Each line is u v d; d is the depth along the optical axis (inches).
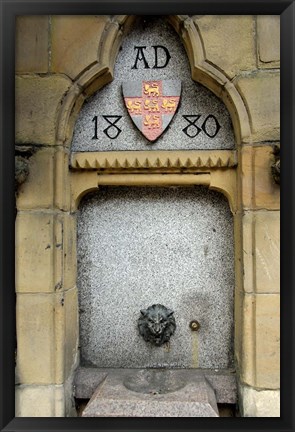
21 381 52.8
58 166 54.0
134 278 61.3
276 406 51.9
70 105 54.4
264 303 52.6
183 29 55.6
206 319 60.4
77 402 58.1
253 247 53.3
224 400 55.9
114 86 59.2
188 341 60.5
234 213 57.7
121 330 61.1
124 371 59.2
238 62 53.5
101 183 58.7
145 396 50.1
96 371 59.1
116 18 54.9
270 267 52.6
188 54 57.5
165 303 60.8
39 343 53.0
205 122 58.2
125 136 58.6
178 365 60.4
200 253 60.9
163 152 57.1
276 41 52.9
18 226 53.6
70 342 56.9
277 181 52.2
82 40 54.4
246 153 53.2
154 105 58.1
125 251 61.4
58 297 53.4
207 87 57.6
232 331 59.9
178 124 58.4
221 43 53.8
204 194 61.2
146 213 61.6
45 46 54.1
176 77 59.0
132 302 61.1
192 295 60.7
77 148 58.6
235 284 58.8
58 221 53.8
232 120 56.7
